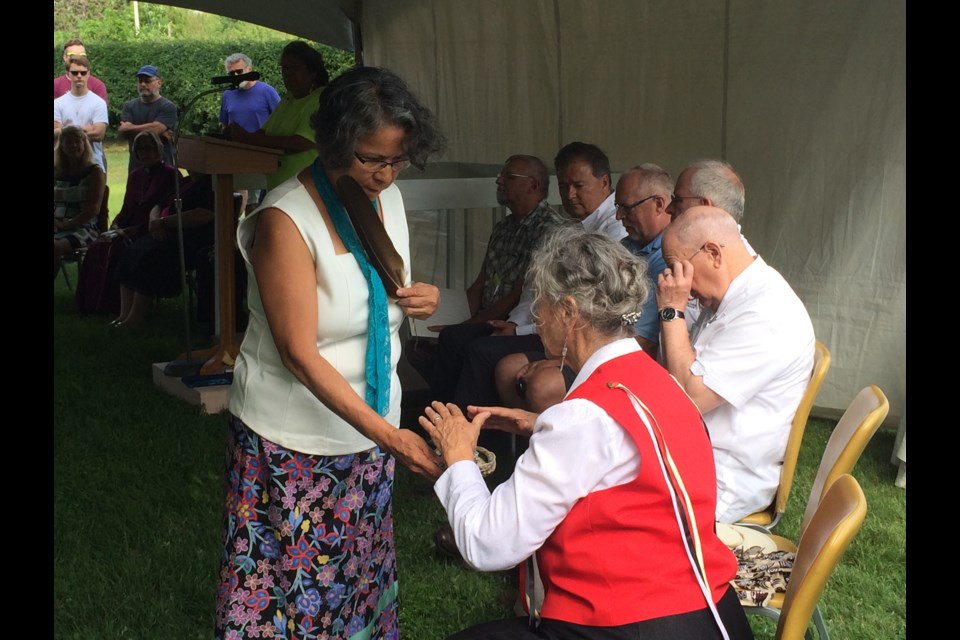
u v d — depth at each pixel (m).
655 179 3.77
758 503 2.96
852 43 5.23
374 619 2.55
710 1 5.70
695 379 2.87
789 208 5.54
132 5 23.19
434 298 2.35
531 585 2.03
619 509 1.85
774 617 2.42
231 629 2.37
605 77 6.28
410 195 5.22
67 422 5.41
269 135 6.46
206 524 4.11
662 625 1.83
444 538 3.79
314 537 2.36
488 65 6.87
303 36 8.45
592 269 1.96
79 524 4.08
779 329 2.87
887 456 4.99
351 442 2.35
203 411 5.71
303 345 2.18
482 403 4.32
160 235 7.63
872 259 5.30
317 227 2.21
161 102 10.32
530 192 4.77
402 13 7.28
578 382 1.97
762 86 5.57
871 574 3.67
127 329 7.73
